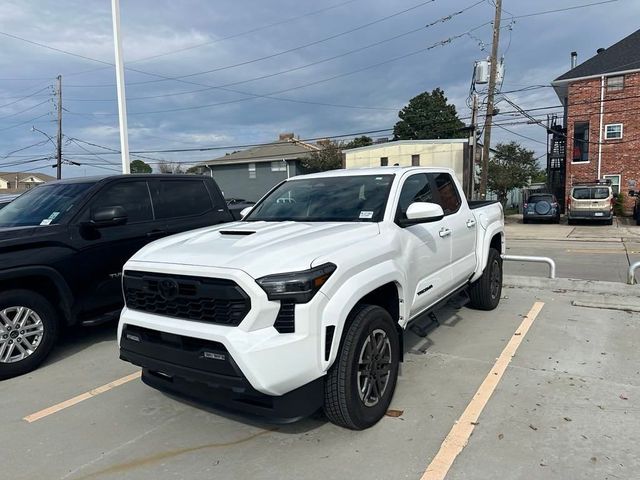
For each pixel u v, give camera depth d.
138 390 4.18
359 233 3.54
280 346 2.75
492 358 4.55
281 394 2.82
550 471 2.78
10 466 3.06
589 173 30.97
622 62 29.92
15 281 4.66
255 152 47.69
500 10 21.92
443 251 4.59
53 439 3.38
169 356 3.08
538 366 4.33
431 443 3.12
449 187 5.26
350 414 3.14
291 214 4.35
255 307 2.77
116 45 12.31
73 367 4.77
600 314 5.91
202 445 3.23
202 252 3.20
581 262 11.25
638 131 29.42
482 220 5.80
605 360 4.43
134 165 58.00
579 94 30.92
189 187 6.59
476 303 6.08
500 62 23.11
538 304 6.44
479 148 32.56
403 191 4.25
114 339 5.61
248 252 3.05
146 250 3.57
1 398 4.09
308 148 46.00
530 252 13.52
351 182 4.44
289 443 3.20
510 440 3.12
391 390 3.52
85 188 5.50
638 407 3.52
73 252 4.97
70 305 4.95
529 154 43.69
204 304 2.96
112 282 5.34
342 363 3.07
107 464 3.05
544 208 25.48
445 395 3.80
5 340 4.47
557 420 3.36
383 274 3.38
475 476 2.76
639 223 23.47
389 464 2.91
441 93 54.56
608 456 2.92
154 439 3.34
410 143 33.59
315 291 2.87
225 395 2.99
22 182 83.00
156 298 3.23
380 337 3.41
